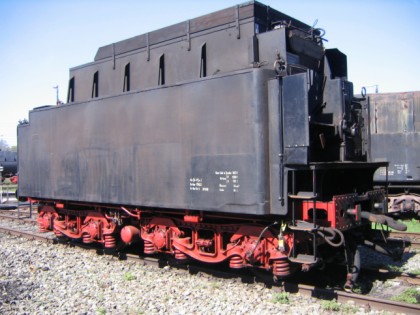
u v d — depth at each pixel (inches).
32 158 430.9
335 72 321.7
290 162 233.5
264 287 265.4
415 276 271.7
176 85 285.6
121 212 354.3
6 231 494.0
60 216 432.1
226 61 294.2
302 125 228.7
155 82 336.8
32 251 387.9
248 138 244.8
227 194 254.4
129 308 235.1
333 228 237.5
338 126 287.4
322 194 277.1
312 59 302.4
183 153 279.9
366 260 339.3
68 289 270.5
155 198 297.0
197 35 313.3
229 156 253.9
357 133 306.7
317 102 292.7
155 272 310.3
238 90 250.5
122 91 362.0
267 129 242.5
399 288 264.2
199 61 306.8
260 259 259.8
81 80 406.9
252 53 274.5
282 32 265.7
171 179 287.0
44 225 447.2
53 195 397.1
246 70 246.8
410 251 367.2
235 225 275.4
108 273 309.1
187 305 237.5
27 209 757.3
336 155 290.4
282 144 238.1
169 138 289.0
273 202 239.5
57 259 355.3
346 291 254.2
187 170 277.1
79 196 365.1
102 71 385.1
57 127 394.6
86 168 358.0
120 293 262.4
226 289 264.7
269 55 271.9
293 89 233.9
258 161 239.8
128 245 398.6
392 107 573.0
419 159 549.6
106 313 227.3
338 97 290.8
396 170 563.2
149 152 302.4
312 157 285.0
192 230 300.8
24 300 246.8
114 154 330.6
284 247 245.1
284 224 244.5
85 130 360.2
